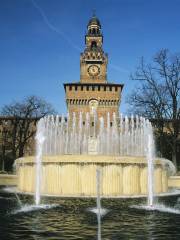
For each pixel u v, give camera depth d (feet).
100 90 204.13
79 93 203.00
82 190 48.01
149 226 28.60
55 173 49.14
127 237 24.82
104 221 30.55
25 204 40.78
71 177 48.34
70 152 128.36
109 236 25.08
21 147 176.65
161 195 51.26
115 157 48.52
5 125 207.41
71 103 202.59
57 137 125.18
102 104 203.10
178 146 150.41
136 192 49.44
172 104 129.70
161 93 131.75
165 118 131.44
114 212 35.27
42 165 50.31
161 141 136.67
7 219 31.40
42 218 31.86
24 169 54.29
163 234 25.86
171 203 42.80
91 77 216.74
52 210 36.29
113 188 48.14
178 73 129.90
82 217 32.37
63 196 47.26
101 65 218.18
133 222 30.19
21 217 32.37
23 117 177.47
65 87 203.72
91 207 38.42
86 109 202.39
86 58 217.97
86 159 48.14
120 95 205.46
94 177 48.01
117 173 48.52
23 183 54.44
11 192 53.57
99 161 48.03
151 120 133.39
